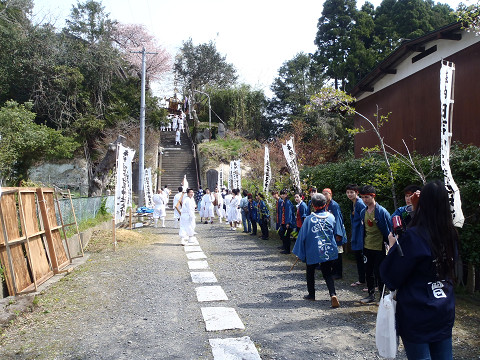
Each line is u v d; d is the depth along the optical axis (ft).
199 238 40.78
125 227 48.65
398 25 87.25
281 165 75.77
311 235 17.78
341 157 76.64
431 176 20.29
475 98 26.48
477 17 21.38
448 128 16.48
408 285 8.09
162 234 43.57
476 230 17.70
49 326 15.16
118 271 24.48
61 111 66.64
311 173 36.60
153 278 22.86
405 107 34.94
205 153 97.55
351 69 88.74
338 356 12.51
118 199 33.35
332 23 100.22
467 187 17.74
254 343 13.48
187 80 143.23
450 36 28.02
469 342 13.61
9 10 63.00
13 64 63.05
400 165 22.85
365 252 18.70
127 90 87.04
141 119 57.11
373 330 14.70
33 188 22.15
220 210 59.47
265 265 26.99
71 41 72.69
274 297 19.24
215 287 20.88
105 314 16.56
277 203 32.96
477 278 18.92
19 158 46.70
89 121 69.51
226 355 12.35
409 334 7.85
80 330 14.74
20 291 18.86
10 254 18.56
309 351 12.86
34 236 21.68
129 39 99.66
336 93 25.21
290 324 15.35
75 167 71.51
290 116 107.76
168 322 15.58
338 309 17.33
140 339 13.84
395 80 36.55
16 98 65.21
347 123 76.54
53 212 25.40
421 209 8.30
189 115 130.82
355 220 20.18
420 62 32.76
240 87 131.54
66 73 67.21
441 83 16.89
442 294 7.91
